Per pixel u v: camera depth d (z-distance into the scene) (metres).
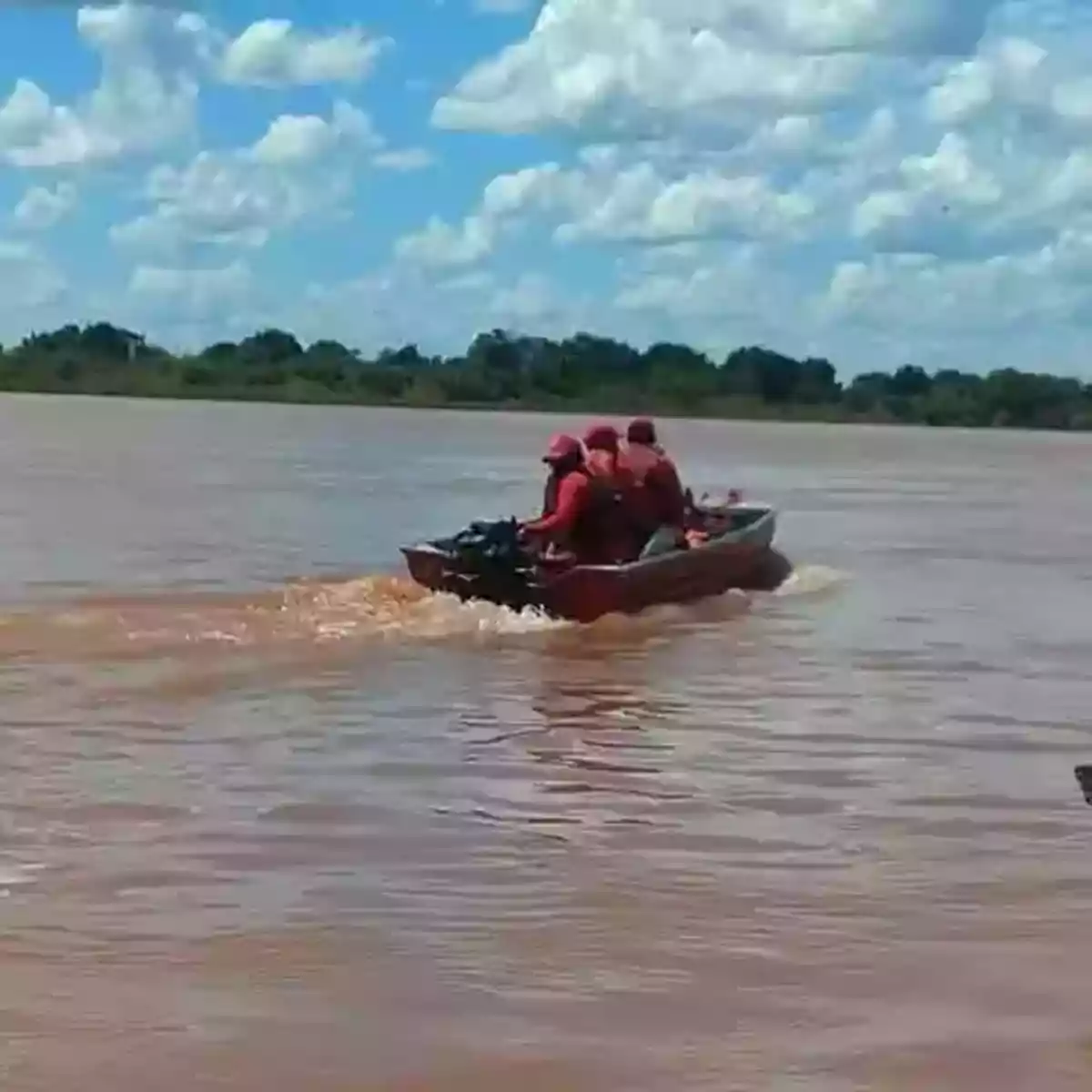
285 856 9.95
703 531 22.47
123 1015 7.62
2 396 146.38
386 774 11.95
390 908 9.05
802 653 17.75
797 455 79.69
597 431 20.44
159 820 10.64
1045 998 7.98
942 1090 7.03
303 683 15.12
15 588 21.50
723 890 9.45
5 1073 7.04
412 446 73.75
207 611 18.78
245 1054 7.27
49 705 13.88
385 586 20.17
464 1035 7.49
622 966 8.30
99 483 43.50
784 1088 7.03
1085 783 10.20
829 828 10.77
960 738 13.58
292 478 48.34
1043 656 17.98
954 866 9.97
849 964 8.39
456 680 15.52
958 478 62.47
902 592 23.92
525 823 10.76
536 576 18.59
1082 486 58.72
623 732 13.55
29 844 10.09
